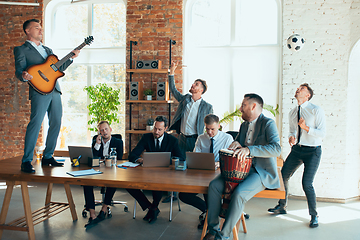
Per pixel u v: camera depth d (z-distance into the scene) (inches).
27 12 219.8
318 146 143.7
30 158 113.7
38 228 132.3
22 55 113.0
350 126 179.3
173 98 204.2
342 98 177.8
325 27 178.7
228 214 86.6
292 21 182.9
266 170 95.0
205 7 206.4
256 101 99.4
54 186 202.2
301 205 170.6
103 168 117.1
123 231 130.6
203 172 110.0
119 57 217.5
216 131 129.7
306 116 146.3
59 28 225.6
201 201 134.0
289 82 184.5
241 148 89.7
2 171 110.8
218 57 204.7
